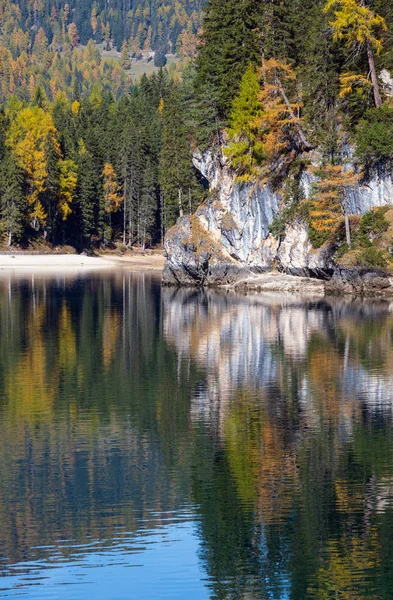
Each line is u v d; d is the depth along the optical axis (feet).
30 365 161.58
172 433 112.27
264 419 119.24
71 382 145.38
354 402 128.98
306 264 305.32
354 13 286.87
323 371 153.38
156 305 271.90
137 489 91.40
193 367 158.30
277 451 104.12
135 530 81.35
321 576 72.18
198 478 94.38
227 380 146.30
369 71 301.63
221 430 113.80
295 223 308.40
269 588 70.90
